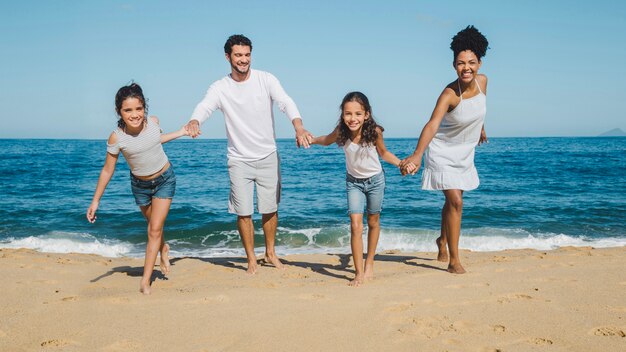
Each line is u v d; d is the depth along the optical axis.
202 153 52.19
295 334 3.27
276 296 4.13
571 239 9.88
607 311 3.65
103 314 3.69
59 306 3.88
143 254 8.93
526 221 11.89
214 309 3.79
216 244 9.61
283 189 18.78
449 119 4.74
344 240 9.84
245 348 3.05
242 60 5.01
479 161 32.97
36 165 30.55
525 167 27.64
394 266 5.66
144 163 4.43
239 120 5.19
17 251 7.32
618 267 5.13
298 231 10.55
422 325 3.42
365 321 3.50
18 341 3.17
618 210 13.13
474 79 4.70
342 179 22.34
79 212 12.80
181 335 3.27
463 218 12.31
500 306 3.79
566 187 18.53
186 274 5.38
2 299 4.07
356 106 4.42
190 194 17.33
